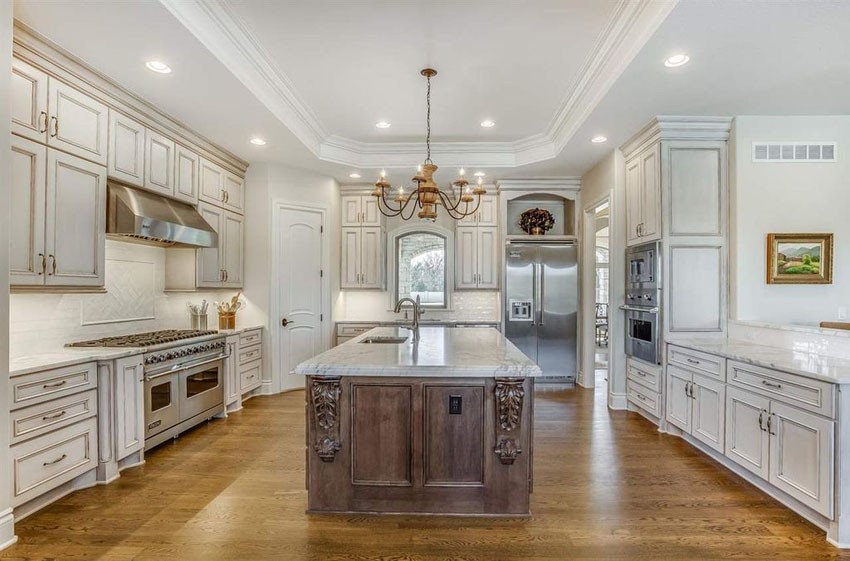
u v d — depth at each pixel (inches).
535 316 241.9
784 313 153.4
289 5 106.9
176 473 122.3
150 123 144.6
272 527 95.3
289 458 133.3
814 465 94.1
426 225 259.6
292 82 148.1
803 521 98.3
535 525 96.4
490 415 99.3
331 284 237.5
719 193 159.2
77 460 108.4
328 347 234.1
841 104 144.3
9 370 92.6
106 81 124.2
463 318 260.4
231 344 179.2
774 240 152.1
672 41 107.0
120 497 108.1
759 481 115.0
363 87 151.3
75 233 116.4
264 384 208.7
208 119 154.9
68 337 130.4
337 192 246.8
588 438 152.3
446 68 138.2
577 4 106.0
